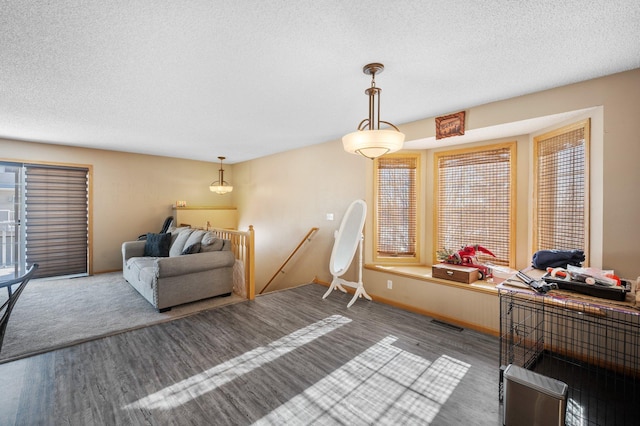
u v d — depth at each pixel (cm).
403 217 420
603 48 192
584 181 253
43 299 401
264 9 155
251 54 202
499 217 350
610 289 165
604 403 193
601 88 232
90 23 167
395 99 286
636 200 218
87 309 362
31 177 489
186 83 250
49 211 507
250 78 240
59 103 298
